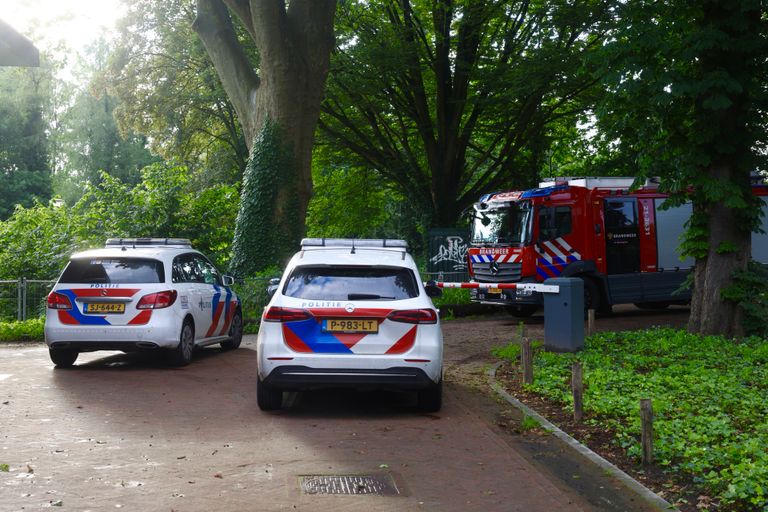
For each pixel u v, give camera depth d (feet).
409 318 28.02
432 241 94.63
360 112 104.32
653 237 68.74
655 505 18.42
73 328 39.19
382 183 113.70
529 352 34.73
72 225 81.15
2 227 82.64
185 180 83.66
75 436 24.88
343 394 33.63
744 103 47.96
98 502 17.97
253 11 70.49
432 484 19.84
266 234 71.05
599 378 35.24
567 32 86.94
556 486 19.90
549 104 101.76
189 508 17.61
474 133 106.11
